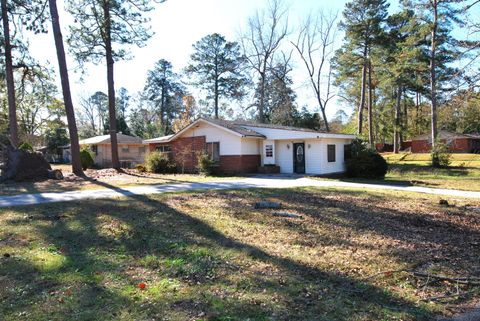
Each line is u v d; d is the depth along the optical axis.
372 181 18.81
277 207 9.73
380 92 45.22
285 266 5.16
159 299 4.02
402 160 31.70
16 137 21.73
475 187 15.98
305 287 4.43
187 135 24.83
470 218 8.97
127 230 7.04
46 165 18.25
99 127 68.94
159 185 15.41
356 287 4.52
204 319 3.56
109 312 3.71
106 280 4.57
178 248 5.94
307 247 6.15
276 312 3.74
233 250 5.86
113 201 10.57
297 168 22.22
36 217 8.27
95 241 6.34
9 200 10.93
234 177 20.02
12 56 22.20
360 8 30.23
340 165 22.66
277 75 39.28
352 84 40.50
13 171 16.94
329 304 3.98
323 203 10.67
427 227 7.91
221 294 4.17
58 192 12.91
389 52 31.72
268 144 23.03
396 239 6.80
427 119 46.94
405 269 5.19
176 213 8.73
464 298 4.32
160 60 58.66
